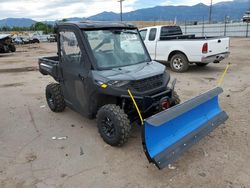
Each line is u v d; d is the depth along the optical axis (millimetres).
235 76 10508
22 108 7336
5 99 8289
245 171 4137
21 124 6219
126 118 4719
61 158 4668
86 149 4934
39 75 12188
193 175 4070
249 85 8961
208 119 5043
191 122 4719
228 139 5105
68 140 5312
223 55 11430
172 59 11664
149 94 4844
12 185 3996
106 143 5066
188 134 4520
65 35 5539
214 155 4582
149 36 12430
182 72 11523
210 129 4898
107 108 4809
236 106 6836
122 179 4043
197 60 10992
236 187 3793
